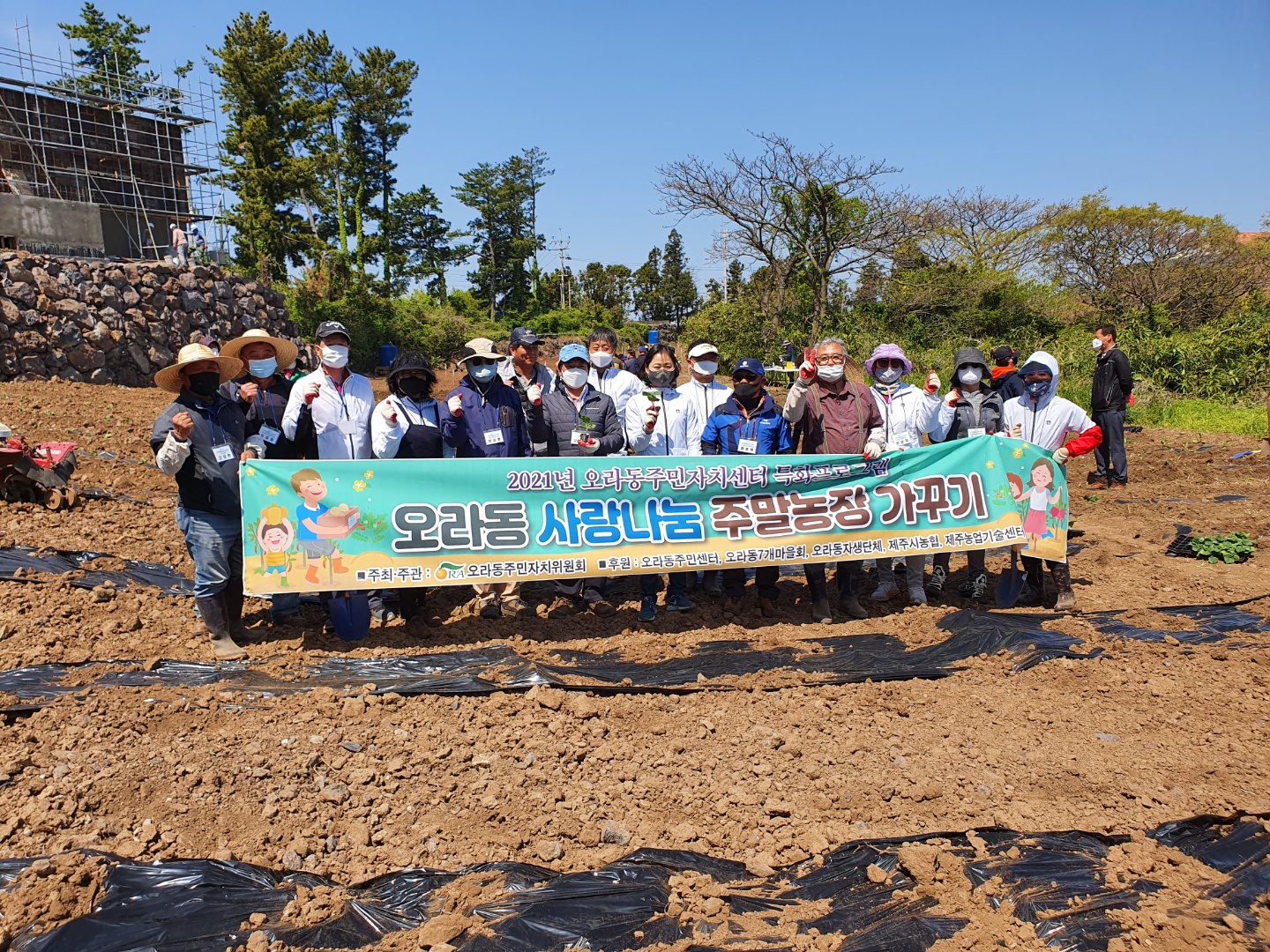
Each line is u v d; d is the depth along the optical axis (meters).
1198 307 35.88
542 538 5.94
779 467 6.25
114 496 8.98
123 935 3.13
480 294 67.62
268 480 5.52
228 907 3.32
